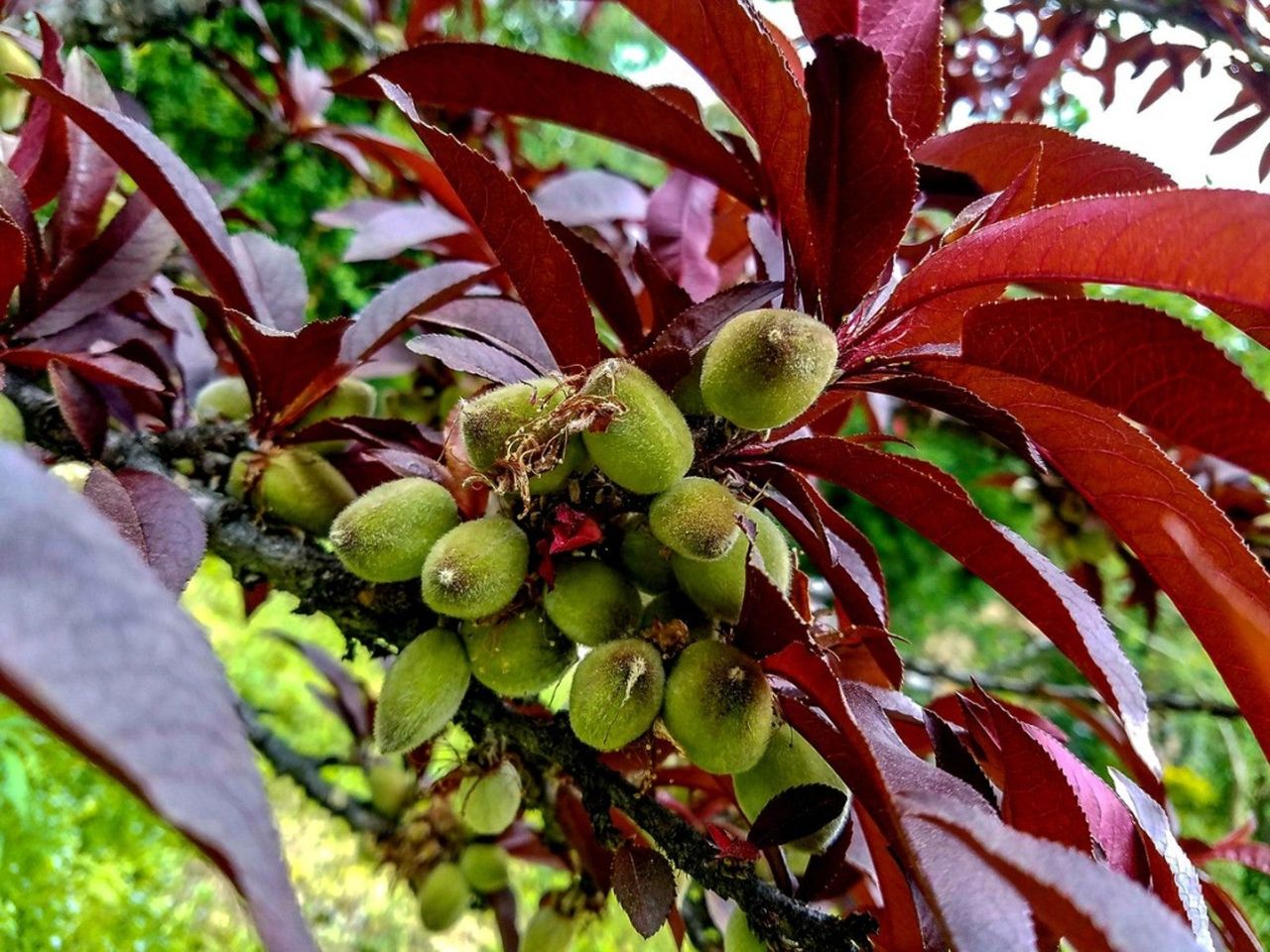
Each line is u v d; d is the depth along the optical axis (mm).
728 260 360
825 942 181
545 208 402
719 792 261
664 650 183
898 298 190
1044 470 187
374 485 257
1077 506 474
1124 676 186
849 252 197
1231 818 751
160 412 284
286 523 244
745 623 177
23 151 263
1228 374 160
